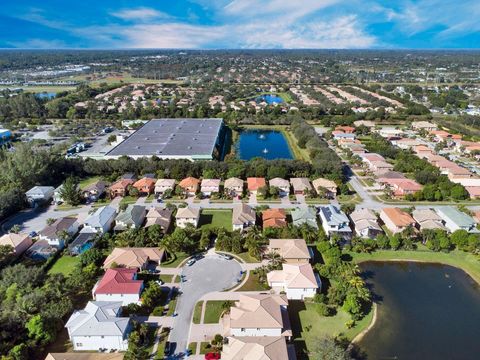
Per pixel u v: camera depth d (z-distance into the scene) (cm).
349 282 7500
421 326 7075
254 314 6594
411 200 12581
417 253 9462
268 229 9831
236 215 10656
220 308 7262
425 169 14725
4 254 8644
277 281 7850
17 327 6322
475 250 9325
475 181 13912
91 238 9606
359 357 6284
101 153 16988
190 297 7600
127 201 12588
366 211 10869
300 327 6850
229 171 14200
